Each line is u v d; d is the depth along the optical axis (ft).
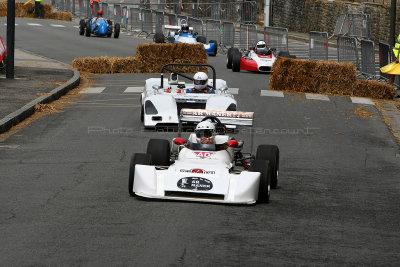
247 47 482.28
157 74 366.84
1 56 328.29
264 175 129.49
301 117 251.39
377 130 234.99
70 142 193.36
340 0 588.09
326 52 391.24
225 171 129.80
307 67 314.96
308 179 156.66
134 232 107.65
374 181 158.81
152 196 124.77
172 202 126.41
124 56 434.30
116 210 120.88
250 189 125.39
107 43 517.96
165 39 496.64
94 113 244.83
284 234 110.01
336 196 140.97
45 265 92.48
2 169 156.66
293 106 275.80
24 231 107.86
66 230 108.47
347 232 113.50
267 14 595.88
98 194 133.49
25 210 120.98
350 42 364.79
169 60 372.17
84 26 573.74
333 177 160.66
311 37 409.08
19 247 99.81
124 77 352.90
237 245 102.94
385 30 518.37
